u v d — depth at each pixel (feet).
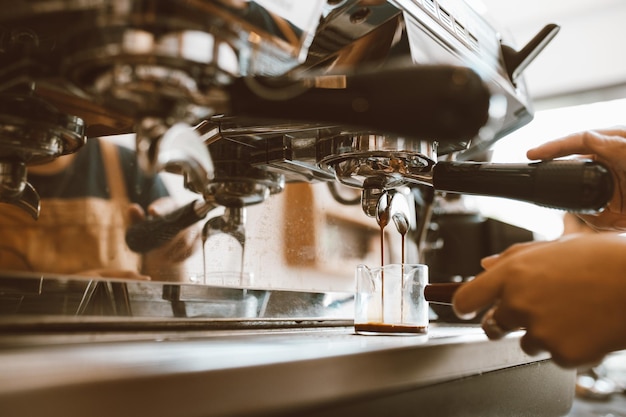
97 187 1.89
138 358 1.13
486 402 1.88
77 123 1.57
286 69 1.30
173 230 2.09
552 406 2.38
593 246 1.45
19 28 1.17
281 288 2.48
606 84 6.45
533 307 1.43
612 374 4.95
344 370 1.30
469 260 3.79
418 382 1.53
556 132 6.73
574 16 5.72
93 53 1.09
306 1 1.25
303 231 2.66
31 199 1.72
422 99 1.21
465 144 2.04
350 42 1.67
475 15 2.33
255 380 1.11
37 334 1.45
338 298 2.64
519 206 5.49
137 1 1.03
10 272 1.56
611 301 1.38
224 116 1.89
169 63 1.09
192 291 2.01
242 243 2.34
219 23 1.10
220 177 2.23
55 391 0.83
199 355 1.20
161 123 1.19
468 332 2.31
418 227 3.53
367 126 1.36
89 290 1.73
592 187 1.53
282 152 2.09
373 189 2.02
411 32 1.69
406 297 2.14
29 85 1.43
